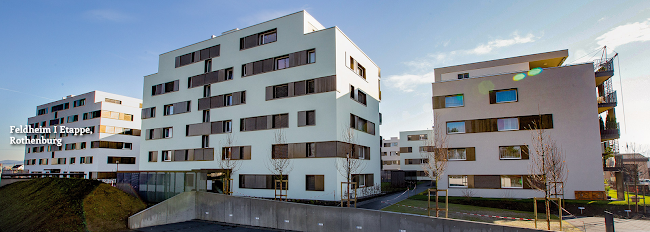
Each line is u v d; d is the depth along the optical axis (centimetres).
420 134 6494
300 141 2788
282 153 2855
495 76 2862
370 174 3219
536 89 2725
